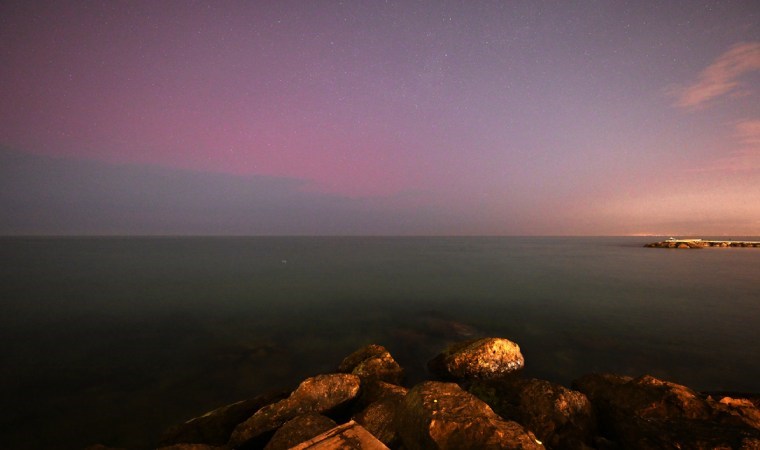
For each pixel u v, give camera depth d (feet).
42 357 47.06
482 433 14.73
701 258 204.95
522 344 51.49
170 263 168.76
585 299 84.69
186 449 20.03
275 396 29.27
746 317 67.36
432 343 52.49
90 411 32.65
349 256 225.35
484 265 166.50
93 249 289.12
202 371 42.09
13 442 28.07
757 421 19.85
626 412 21.30
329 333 57.93
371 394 27.63
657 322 63.82
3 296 86.89
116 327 61.52
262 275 126.93
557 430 20.76
